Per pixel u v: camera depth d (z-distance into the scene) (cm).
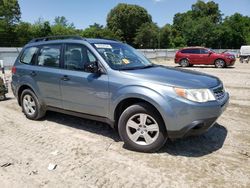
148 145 459
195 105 421
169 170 409
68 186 374
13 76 673
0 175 404
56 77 563
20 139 535
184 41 8044
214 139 528
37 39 655
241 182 379
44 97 604
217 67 2225
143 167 418
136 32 8869
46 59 602
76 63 542
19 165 432
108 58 509
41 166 428
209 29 7619
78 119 650
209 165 425
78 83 525
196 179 385
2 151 482
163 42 8619
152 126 453
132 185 373
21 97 661
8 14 6706
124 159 445
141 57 583
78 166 425
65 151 478
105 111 497
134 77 463
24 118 668
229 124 621
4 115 695
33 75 614
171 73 481
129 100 473
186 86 431
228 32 7625
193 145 498
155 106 436
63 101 564
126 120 468
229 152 472
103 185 374
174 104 426
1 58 1988
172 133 436
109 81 481
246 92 1015
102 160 443
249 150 481
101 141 519
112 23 9056
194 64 2347
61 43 576
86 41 537
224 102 465
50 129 587
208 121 434
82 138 534
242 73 1711
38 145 505
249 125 616
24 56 661
